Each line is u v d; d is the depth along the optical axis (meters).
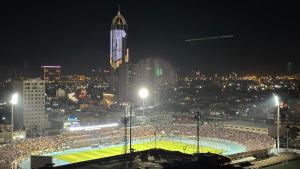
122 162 73.38
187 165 68.50
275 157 137.50
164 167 66.88
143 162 73.25
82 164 72.00
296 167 123.56
